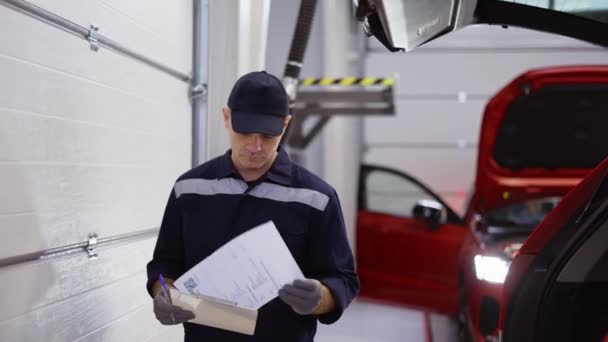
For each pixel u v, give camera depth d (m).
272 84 1.92
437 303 5.53
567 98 4.55
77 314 2.49
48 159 2.27
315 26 6.72
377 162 9.14
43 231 2.25
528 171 4.73
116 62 2.79
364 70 8.69
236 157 1.97
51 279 2.29
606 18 2.32
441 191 9.06
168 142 3.39
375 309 6.00
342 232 2.06
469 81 8.80
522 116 4.64
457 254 5.39
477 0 2.28
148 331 3.22
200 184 2.07
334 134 6.64
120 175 2.85
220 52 3.71
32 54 2.16
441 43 8.75
